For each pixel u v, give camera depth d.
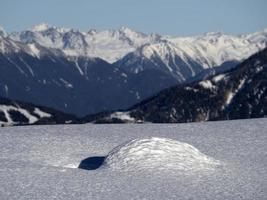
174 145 26.80
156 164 24.78
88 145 32.53
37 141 33.50
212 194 20.69
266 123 40.84
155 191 21.08
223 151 30.73
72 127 40.84
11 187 21.42
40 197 20.05
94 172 24.39
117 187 21.61
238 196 20.41
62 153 30.06
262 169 25.45
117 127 40.94
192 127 40.31
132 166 24.75
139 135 36.47
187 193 20.80
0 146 31.77
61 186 21.69
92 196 20.27
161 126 41.31
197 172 24.17
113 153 26.34
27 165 25.83
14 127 40.88
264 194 20.69
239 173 24.42
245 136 35.62
